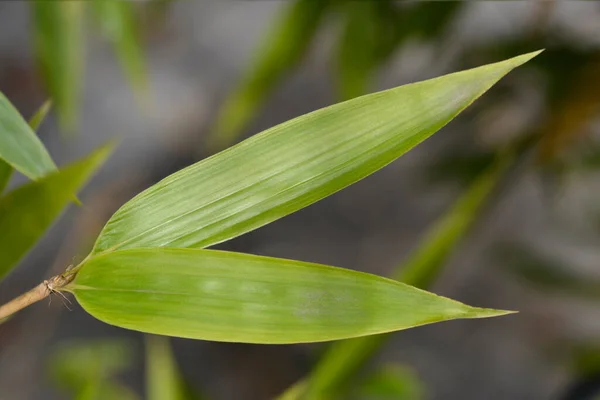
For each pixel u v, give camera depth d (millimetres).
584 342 1192
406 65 1403
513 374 1371
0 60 1694
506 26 1021
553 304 1419
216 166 380
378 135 373
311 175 376
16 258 432
